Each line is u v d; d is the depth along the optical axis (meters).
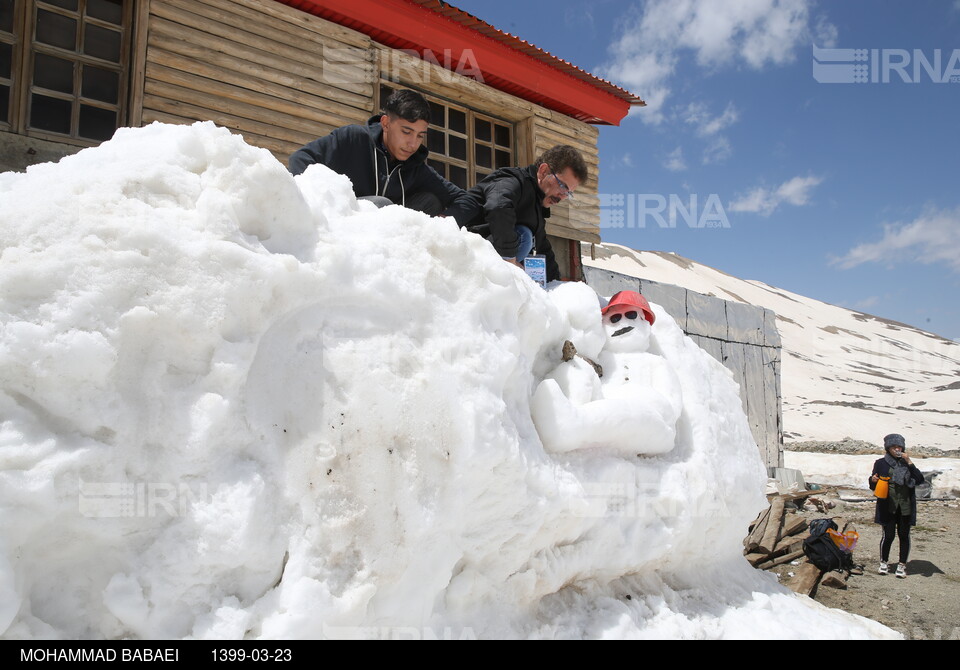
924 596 6.11
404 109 3.18
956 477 12.51
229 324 1.63
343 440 1.71
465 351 2.04
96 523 1.38
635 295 3.36
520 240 3.91
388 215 2.16
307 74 6.68
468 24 7.52
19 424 1.33
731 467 3.16
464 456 1.88
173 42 5.80
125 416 1.46
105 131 5.57
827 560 6.39
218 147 1.78
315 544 1.61
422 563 1.79
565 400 2.41
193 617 1.46
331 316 1.84
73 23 5.45
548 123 9.00
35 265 1.39
